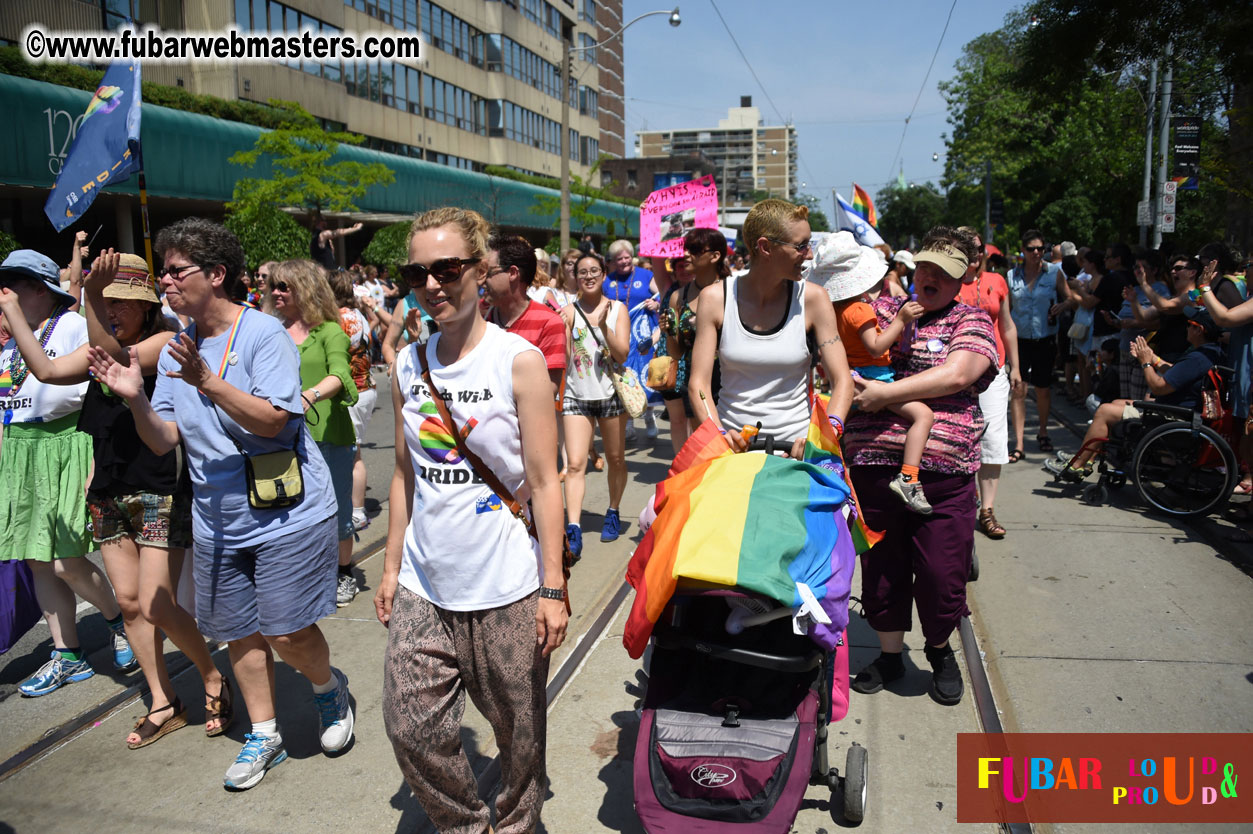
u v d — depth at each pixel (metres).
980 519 6.35
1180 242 23.91
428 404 2.64
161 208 22.55
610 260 8.45
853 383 3.85
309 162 20.70
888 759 3.55
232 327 3.38
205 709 4.11
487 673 2.69
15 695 4.34
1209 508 6.41
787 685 2.88
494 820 3.25
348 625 5.00
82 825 3.25
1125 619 4.80
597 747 3.69
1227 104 16.22
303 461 3.47
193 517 3.40
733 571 2.60
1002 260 10.06
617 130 75.31
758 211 3.30
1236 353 6.45
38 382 4.18
